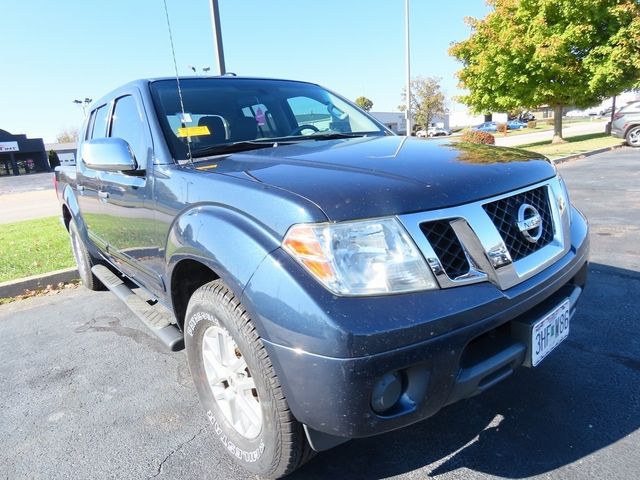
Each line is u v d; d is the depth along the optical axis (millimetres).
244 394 2029
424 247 1641
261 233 1725
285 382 1631
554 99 19781
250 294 1669
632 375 2654
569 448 2117
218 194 1983
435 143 2529
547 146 19234
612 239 5355
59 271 5289
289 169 1990
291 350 1569
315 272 1574
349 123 3465
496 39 19484
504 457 2094
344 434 1577
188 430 2467
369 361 1488
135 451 2320
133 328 3891
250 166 2143
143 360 3305
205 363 2229
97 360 3342
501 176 1975
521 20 19016
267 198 1760
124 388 2936
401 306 1553
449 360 1612
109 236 3439
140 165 2703
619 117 17094
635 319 3311
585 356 2877
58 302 4699
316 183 1774
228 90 3164
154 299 3318
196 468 2168
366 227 1606
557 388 2576
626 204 7188
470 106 22422
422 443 2225
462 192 1796
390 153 2215
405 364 1538
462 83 22188
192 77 3189
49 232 8328
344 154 2215
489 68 20109
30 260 6082
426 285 1620
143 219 2641
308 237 1598
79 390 2943
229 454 2158
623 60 17188
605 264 4504
